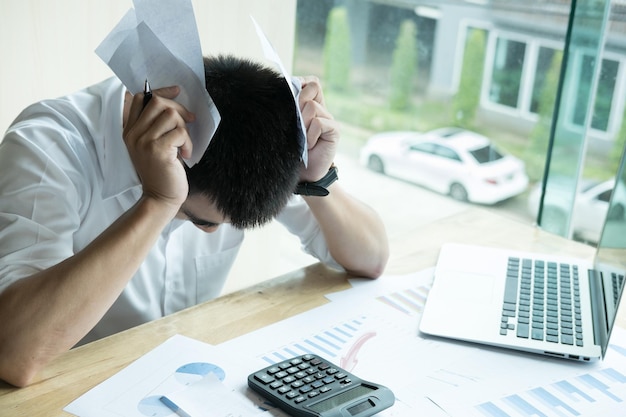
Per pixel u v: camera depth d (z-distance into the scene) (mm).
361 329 1098
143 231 973
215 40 1865
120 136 1135
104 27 1684
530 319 1129
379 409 896
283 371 944
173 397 900
